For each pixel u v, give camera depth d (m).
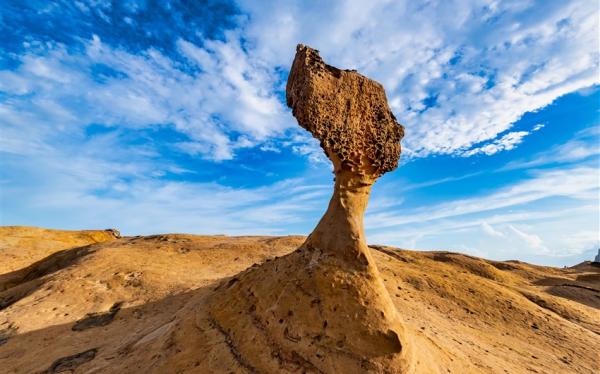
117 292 13.95
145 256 19.17
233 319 7.09
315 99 6.35
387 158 7.13
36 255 31.05
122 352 8.39
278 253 22.08
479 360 9.21
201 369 6.18
